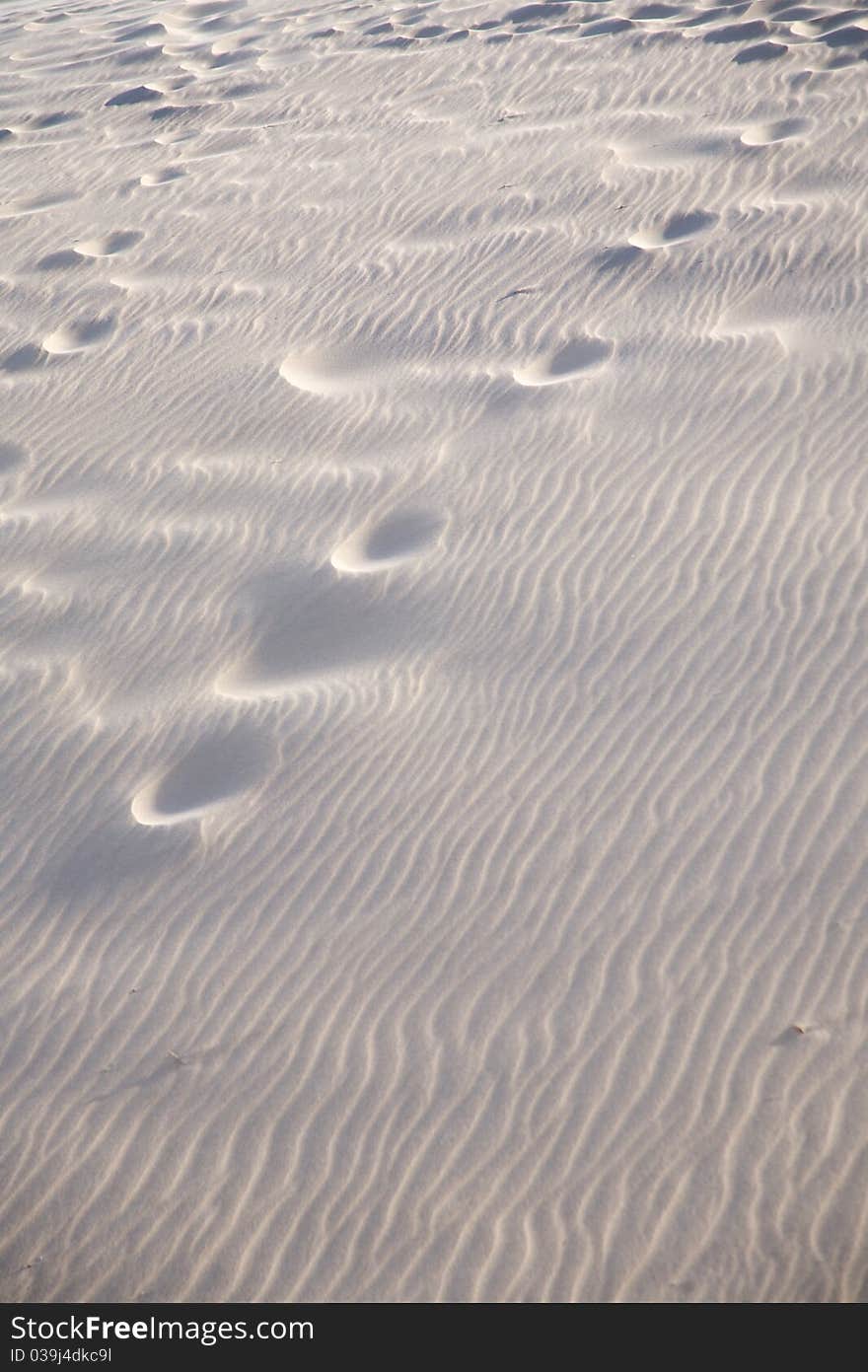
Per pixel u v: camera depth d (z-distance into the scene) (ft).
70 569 27.37
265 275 40.06
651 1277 13.16
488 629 23.07
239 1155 15.30
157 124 59.41
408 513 27.07
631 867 17.74
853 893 16.56
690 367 29.96
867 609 21.04
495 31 64.18
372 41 67.41
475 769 20.03
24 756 22.36
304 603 25.04
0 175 55.88
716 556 23.31
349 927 17.90
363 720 21.52
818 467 25.05
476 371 32.32
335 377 33.71
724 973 16.02
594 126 47.67
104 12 94.89
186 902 18.89
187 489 29.55
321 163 49.19
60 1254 14.69
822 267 33.01
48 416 33.88
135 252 43.83
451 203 42.73
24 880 19.99
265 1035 16.67
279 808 20.15
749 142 42.47
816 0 57.00
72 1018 17.47
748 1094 14.60
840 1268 12.80
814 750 18.76
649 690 20.68
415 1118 15.26
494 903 17.74
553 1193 14.15
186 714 22.63
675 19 59.62
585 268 36.27
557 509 25.90
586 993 16.22
